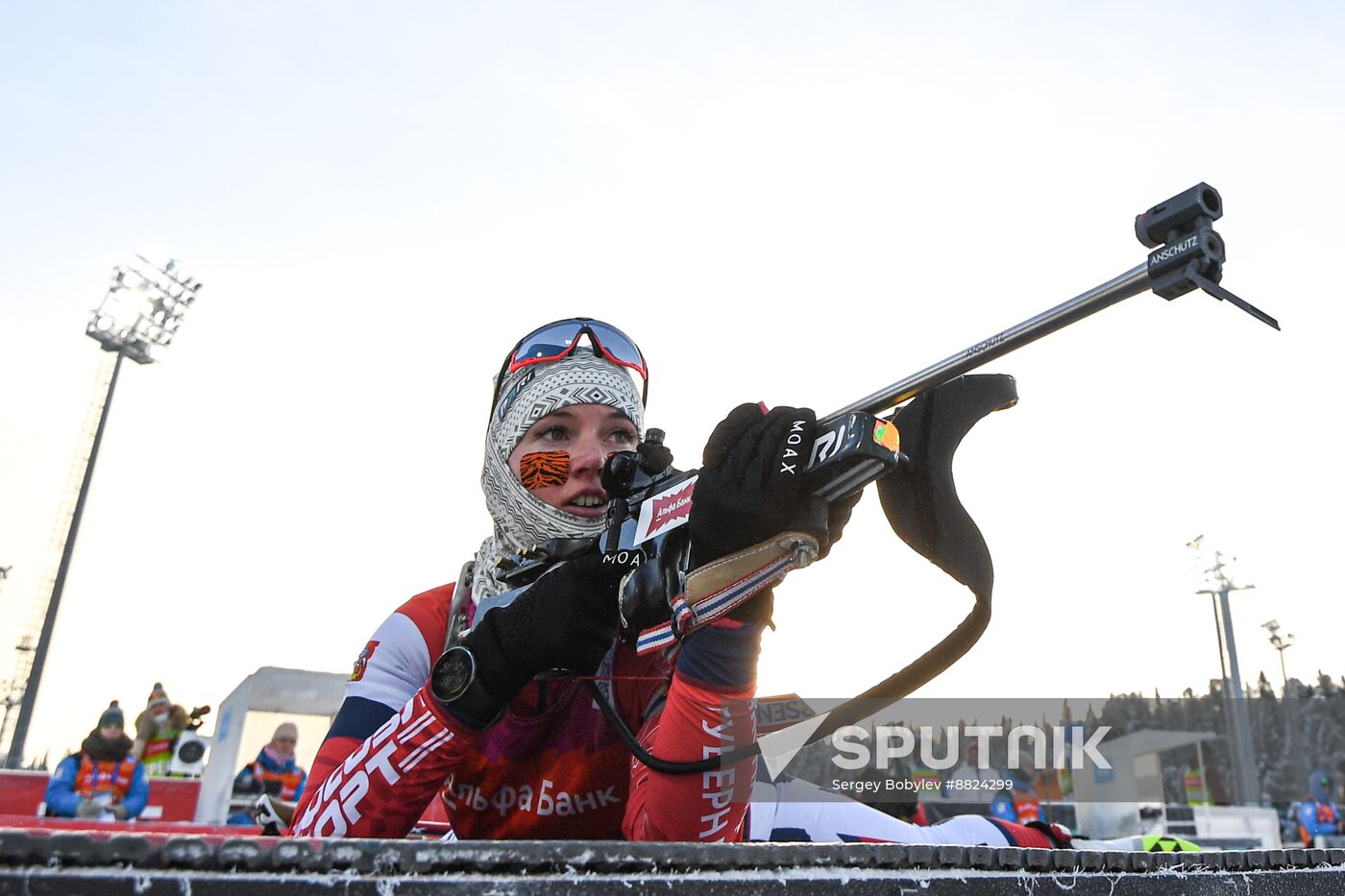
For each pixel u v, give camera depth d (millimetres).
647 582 1151
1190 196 861
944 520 985
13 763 21031
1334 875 1184
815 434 1032
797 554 1021
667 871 717
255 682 7680
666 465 1273
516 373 1959
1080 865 944
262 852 618
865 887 793
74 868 576
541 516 1773
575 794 1614
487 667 1285
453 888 652
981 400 1059
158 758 9625
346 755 1562
